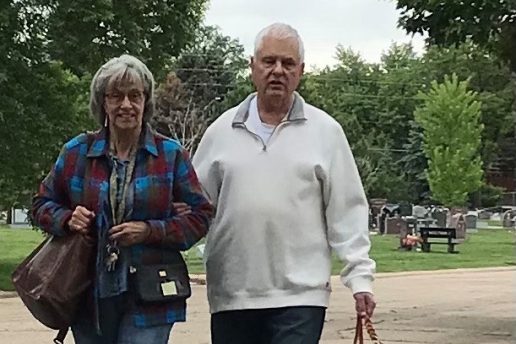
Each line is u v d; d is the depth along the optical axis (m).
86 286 4.70
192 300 17.28
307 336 5.05
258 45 5.17
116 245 4.66
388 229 49.66
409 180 88.00
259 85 5.16
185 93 65.75
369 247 5.23
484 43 13.89
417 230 40.84
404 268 28.17
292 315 5.06
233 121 5.24
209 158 5.26
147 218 4.75
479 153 77.00
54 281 4.66
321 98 92.06
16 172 22.98
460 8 13.21
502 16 13.06
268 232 5.08
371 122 98.81
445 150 64.38
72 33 22.81
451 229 36.53
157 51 24.36
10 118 22.33
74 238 4.73
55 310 4.67
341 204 5.21
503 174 85.81
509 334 13.04
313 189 5.16
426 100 69.81
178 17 24.36
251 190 5.11
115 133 4.79
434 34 13.63
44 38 22.83
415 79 97.75
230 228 5.12
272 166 5.13
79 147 4.85
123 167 4.77
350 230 5.20
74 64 22.97
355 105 99.38
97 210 4.71
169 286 4.70
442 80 84.38
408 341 12.16
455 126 65.06
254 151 5.16
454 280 24.05
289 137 5.17
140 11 23.66
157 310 4.70
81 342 4.79
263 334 5.21
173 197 4.85
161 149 4.82
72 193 4.80
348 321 14.41
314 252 5.16
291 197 5.11
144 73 4.79
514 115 14.88
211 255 5.21
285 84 5.13
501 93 82.69
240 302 5.10
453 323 14.39
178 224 4.73
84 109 23.27
